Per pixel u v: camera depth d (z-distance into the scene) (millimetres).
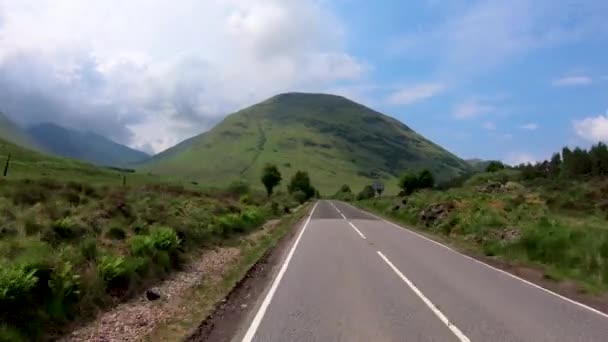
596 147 67375
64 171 77500
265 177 95938
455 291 10906
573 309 9414
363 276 12609
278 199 64125
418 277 12664
